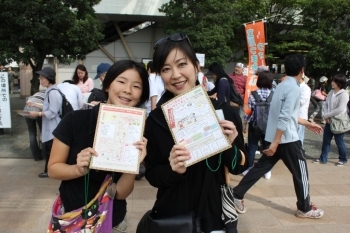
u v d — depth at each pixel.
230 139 1.55
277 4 13.43
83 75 6.24
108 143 1.55
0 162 5.58
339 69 11.05
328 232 3.27
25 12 7.91
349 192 4.44
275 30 14.19
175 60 1.61
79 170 1.54
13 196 4.08
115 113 1.58
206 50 12.37
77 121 1.66
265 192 4.41
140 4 14.84
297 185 3.52
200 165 1.68
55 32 8.43
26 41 8.34
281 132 3.41
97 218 1.64
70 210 1.66
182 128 1.57
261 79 4.77
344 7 10.58
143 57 17.41
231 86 5.19
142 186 4.54
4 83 7.16
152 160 1.72
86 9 9.01
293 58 3.47
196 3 12.55
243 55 16.14
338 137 5.73
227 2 12.64
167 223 1.64
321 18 11.26
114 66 1.70
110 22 16.86
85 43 8.82
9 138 7.47
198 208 1.67
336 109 5.53
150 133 1.71
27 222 3.37
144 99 1.79
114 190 1.68
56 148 1.65
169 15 12.62
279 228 3.35
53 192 4.23
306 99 5.12
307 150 6.88
